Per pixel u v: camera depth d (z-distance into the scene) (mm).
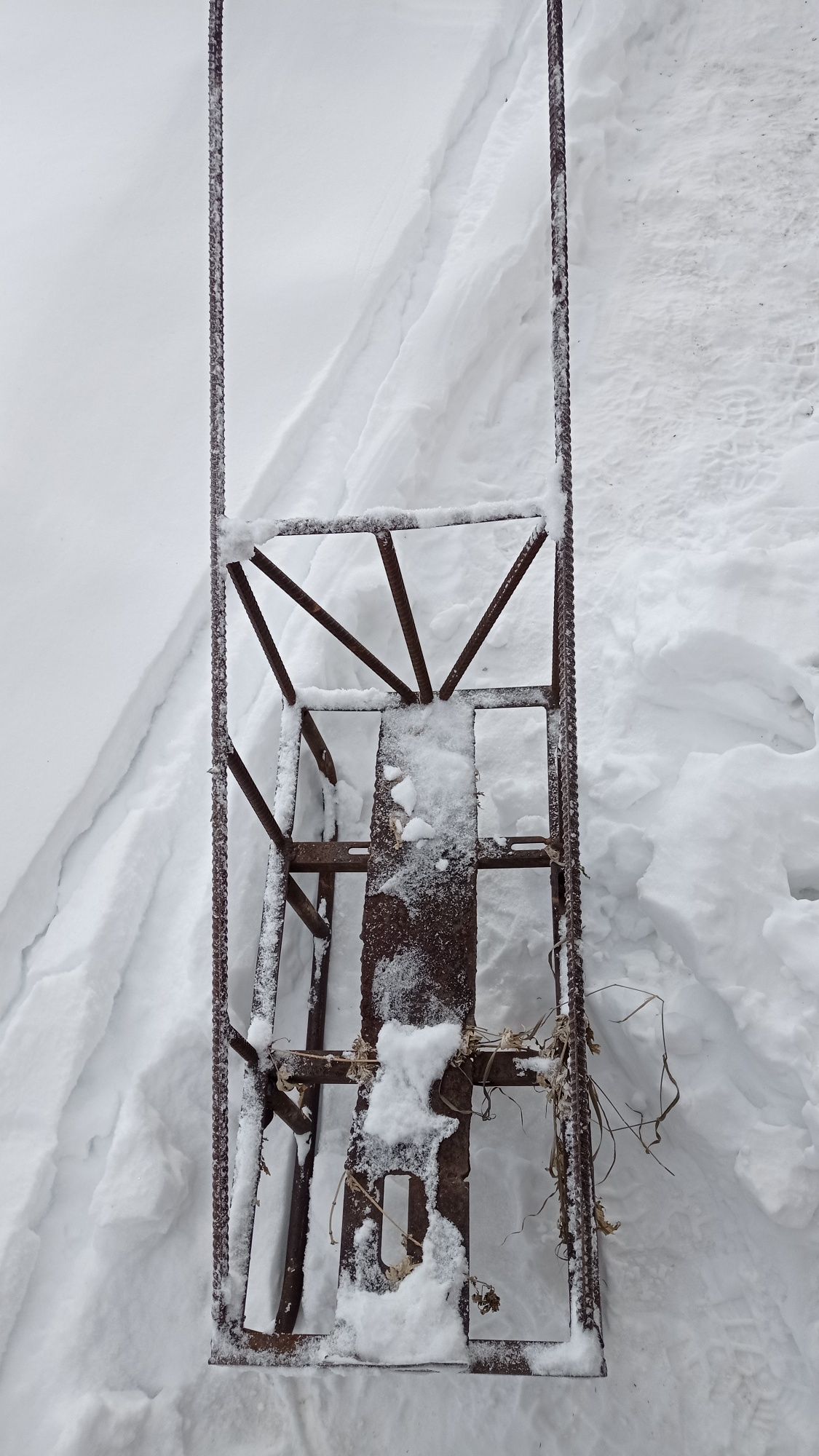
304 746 2654
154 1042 2223
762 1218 2018
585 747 2598
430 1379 2000
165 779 2566
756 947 2104
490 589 2982
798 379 3186
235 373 3246
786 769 2273
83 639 2738
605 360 3369
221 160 1817
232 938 2355
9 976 2330
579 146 3631
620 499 3061
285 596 2805
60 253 3504
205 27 4156
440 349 3230
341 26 4113
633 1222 2117
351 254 3471
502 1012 2361
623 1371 1978
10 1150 2078
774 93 3877
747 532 2803
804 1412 1913
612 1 3936
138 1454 1908
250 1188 1789
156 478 3039
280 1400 1988
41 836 2438
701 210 3627
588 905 2396
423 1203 1683
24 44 4246
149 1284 2041
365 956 1900
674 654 2490
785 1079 2010
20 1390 1898
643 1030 2154
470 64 3914
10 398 3131
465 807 2045
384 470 3016
